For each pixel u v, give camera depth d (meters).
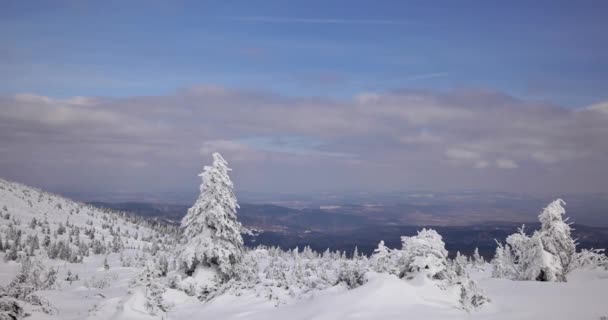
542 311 16.33
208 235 28.62
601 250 32.97
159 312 21.08
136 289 21.27
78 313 23.11
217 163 28.88
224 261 28.12
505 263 36.66
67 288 55.12
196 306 23.14
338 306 16.56
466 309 16.72
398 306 16.47
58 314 22.44
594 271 32.53
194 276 28.06
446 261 20.11
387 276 18.72
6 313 19.08
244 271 29.69
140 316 19.70
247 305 20.78
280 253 132.00
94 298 31.02
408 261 20.44
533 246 33.66
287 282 23.39
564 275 32.91
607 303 17.08
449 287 18.83
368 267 21.27
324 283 21.95
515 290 20.91
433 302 17.30
